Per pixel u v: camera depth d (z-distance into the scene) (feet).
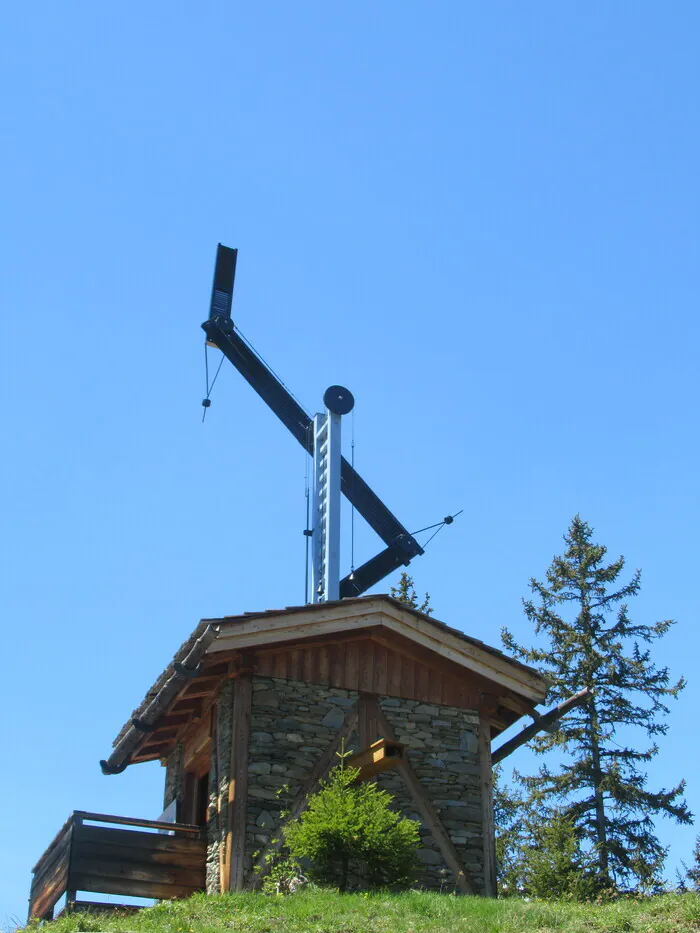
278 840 51.42
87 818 52.19
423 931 40.40
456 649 57.36
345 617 55.57
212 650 52.90
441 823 54.80
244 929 40.68
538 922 42.32
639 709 88.07
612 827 83.97
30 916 56.18
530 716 58.85
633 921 42.78
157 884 52.44
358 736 55.11
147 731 54.29
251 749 52.90
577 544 95.45
